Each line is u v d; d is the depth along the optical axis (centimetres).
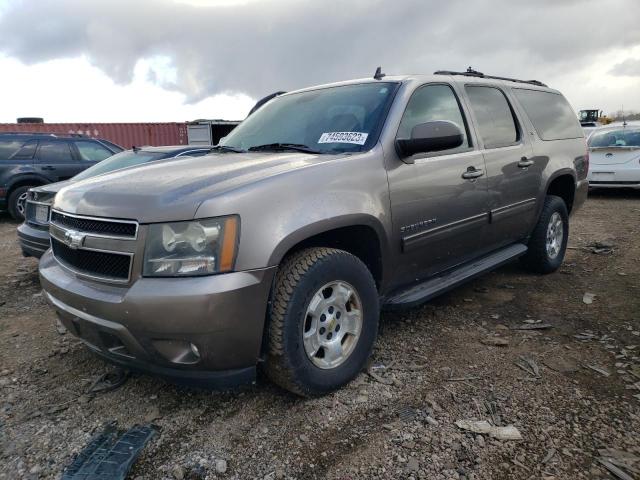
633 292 442
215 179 253
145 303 222
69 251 265
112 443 244
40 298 482
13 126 1933
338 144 317
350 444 238
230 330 228
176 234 225
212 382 239
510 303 422
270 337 249
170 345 230
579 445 231
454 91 383
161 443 244
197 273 225
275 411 267
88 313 244
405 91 337
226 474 221
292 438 244
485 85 424
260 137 368
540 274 502
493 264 409
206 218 225
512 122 441
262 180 248
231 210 229
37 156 973
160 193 240
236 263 229
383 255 302
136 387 298
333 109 348
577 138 535
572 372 299
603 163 1066
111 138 2089
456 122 374
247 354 239
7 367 332
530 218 456
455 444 234
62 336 382
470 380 293
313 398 275
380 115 321
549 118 499
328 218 261
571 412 257
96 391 295
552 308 408
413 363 315
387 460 225
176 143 2200
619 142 1087
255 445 240
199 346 227
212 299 220
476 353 328
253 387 291
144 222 229
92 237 246
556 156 483
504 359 318
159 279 226
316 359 270
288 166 271
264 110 412
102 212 245
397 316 395
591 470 215
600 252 594
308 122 350
